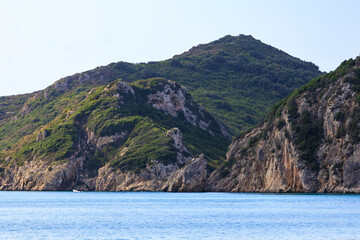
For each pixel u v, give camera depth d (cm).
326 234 7894
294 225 8969
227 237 7756
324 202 12938
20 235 8200
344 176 14662
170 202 14750
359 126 14775
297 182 16000
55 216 11069
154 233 8231
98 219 10344
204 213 11275
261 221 9625
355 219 9600
